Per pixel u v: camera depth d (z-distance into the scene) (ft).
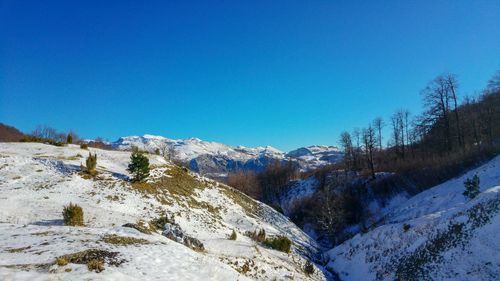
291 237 138.92
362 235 125.08
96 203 89.45
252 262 78.28
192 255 54.85
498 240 72.69
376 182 218.18
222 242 87.30
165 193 114.62
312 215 212.64
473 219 83.92
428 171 198.08
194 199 124.06
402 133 262.67
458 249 79.30
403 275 87.10
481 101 233.96
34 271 36.01
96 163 117.50
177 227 78.89
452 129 221.46
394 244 103.04
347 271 110.93
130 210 92.73
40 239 48.91
